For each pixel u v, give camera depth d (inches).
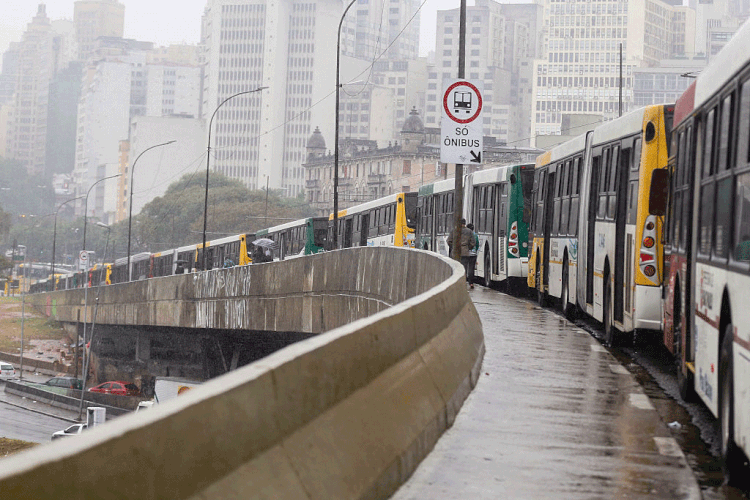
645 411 887.1
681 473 661.9
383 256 1953.7
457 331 972.6
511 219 2652.6
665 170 1114.1
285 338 3031.5
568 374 1090.7
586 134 1706.4
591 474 653.9
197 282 3715.6
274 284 2854.3
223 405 384.5
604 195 1518.2
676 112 1103.0
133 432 314.2
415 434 655.1
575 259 1769.2
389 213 3981.3
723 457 679.7
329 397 519.5
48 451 277.1
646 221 1247.5
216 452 370.9
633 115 1336.1
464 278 1182.3
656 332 1284.4
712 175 796.6
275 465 420.5
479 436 755.4
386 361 653.9
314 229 4955.7
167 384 3939.5
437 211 3422.7
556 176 2022.6
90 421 4077.3
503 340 1373.0
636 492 608.4
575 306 1854.1
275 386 443.8
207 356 4001.0
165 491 328.2
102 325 5659.5
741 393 612.4
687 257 952.3
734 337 645.9
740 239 652.7
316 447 473.1
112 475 299.1
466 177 3129.9
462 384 892.0
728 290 682.8
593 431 795.4
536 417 842.8
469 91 1888.5
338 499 466.3
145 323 4522.6
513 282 2817.4
